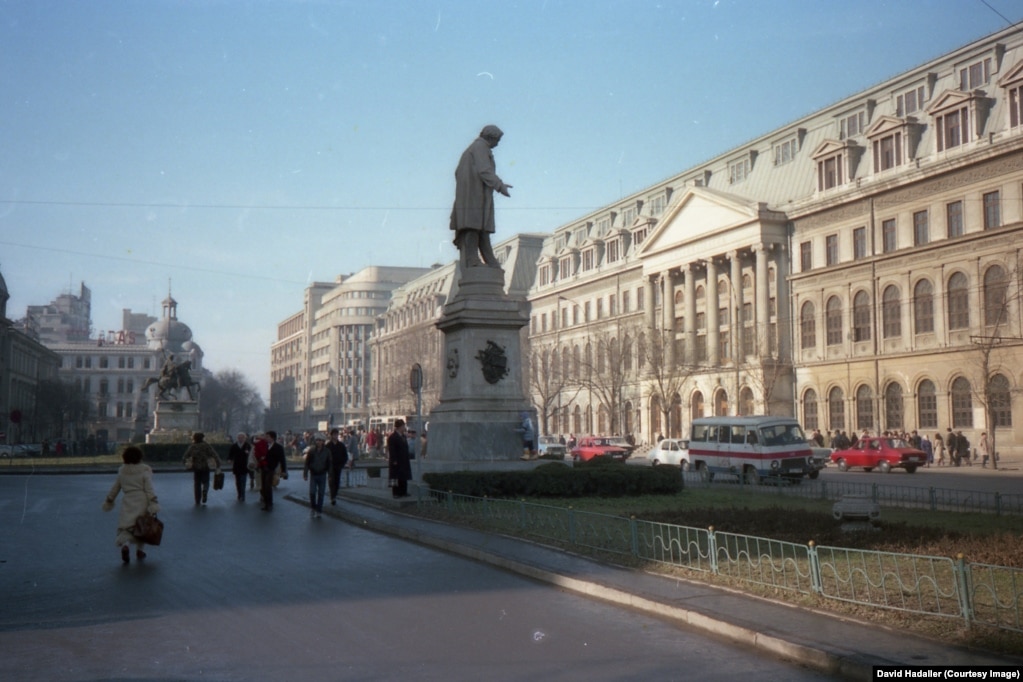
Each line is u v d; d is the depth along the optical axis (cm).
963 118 5534
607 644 879
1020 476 4066
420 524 1872
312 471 2220
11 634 927
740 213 7112
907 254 5847
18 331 11431
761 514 1789
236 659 821
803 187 6988
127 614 1023
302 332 19650
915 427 5775
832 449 5619
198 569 1355
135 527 1429
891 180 5938
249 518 2200
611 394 8044
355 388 16562
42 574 1314
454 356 2492
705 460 3856
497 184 2469
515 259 11294
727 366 7369
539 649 859
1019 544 1312
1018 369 5112
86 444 8275
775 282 6994
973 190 5425
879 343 6084
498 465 2373
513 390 2438
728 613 954
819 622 909
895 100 6294
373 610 1041
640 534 1498
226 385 17950
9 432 10931
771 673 777
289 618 997
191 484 3747
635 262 8775
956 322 5541
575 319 10019
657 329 7650
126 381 16175
